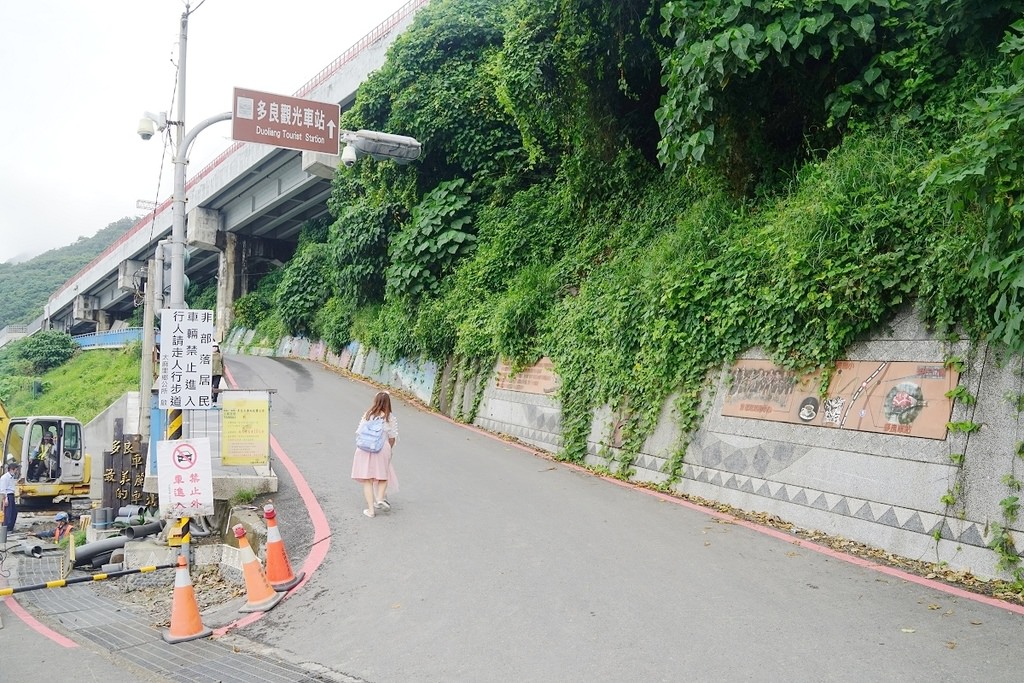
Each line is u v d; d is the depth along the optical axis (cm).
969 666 450
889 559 659
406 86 1991
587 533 779
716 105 975
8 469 1947
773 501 802
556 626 552
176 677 548
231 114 938
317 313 3097
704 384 941
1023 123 525
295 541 818
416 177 2033
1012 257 542
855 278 723
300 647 573
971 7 784
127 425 1997
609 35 1255
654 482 988
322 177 2897
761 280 866
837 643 492
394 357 2108
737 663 471
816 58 899
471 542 768
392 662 518
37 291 10106
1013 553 575
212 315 896
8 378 4356
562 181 1662
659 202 1275
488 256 1694
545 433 1295
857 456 720
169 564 903
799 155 1038
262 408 1025
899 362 704
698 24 930
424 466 1140
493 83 1817
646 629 534
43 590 965
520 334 1427
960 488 624
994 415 612
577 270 1395
